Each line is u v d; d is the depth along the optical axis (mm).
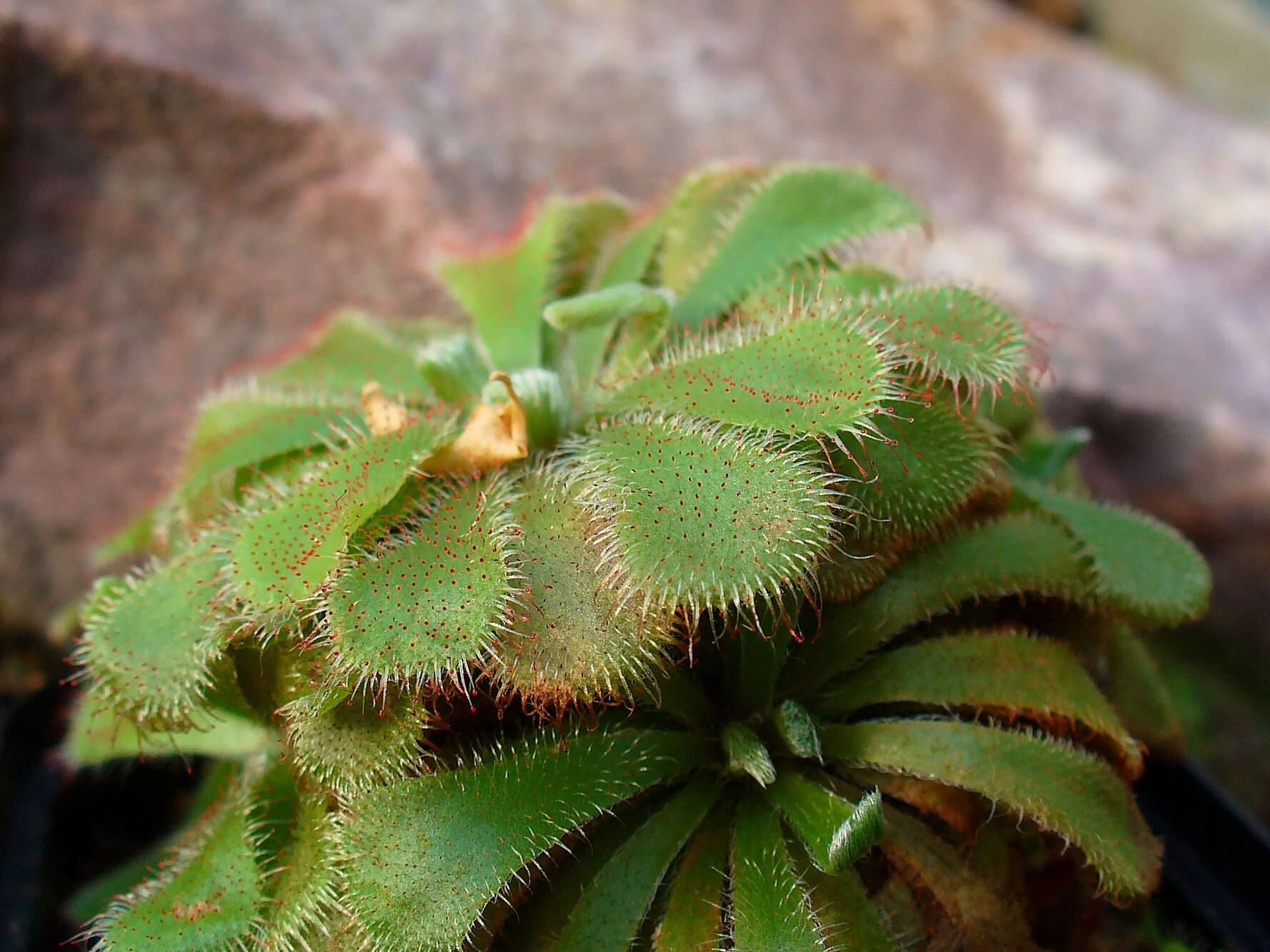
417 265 107
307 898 56
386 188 108
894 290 62
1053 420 117
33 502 108
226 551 58
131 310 109
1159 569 64
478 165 114
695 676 60
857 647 61
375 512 56
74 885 85
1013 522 62
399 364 73
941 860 58
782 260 67
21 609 108
